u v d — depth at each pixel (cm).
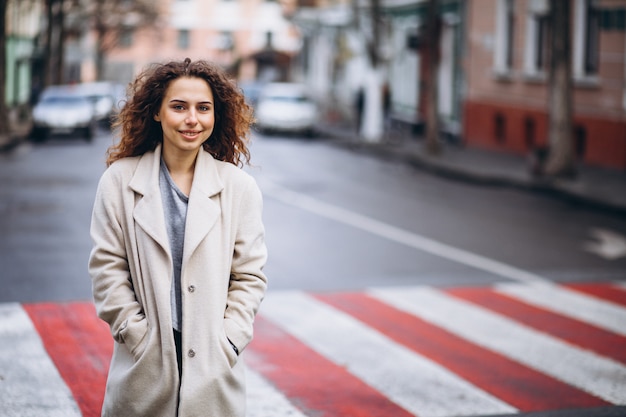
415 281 1196
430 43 3181
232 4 9012
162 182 420
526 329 974
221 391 405
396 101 4778
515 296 1130
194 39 8988
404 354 864
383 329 955
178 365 409
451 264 1319
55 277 1143
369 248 1423
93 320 932
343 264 1292
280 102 4247
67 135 3534
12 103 5344
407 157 3166
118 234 412
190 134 417
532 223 1739
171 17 8319
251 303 418
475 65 3619
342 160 3100
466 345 905
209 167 421
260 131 4253
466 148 3553
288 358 835
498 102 3416
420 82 4378
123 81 8569
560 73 2302
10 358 793
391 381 779
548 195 2205
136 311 404
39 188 2061
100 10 6159
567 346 912
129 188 414
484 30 3534
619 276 1268
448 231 1612
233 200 422
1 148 3131
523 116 3209
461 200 2078
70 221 1596
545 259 1377
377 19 3853
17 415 655
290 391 740
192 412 400
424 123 4288
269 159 3023
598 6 2664
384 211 1856
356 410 701
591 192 2088
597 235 1616
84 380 740
